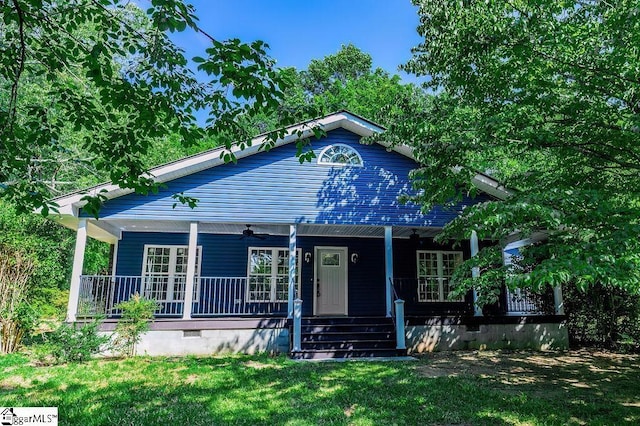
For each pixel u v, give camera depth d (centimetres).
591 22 630
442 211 1152
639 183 707
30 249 1023
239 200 1061
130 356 898
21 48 396
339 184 1116
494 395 583
